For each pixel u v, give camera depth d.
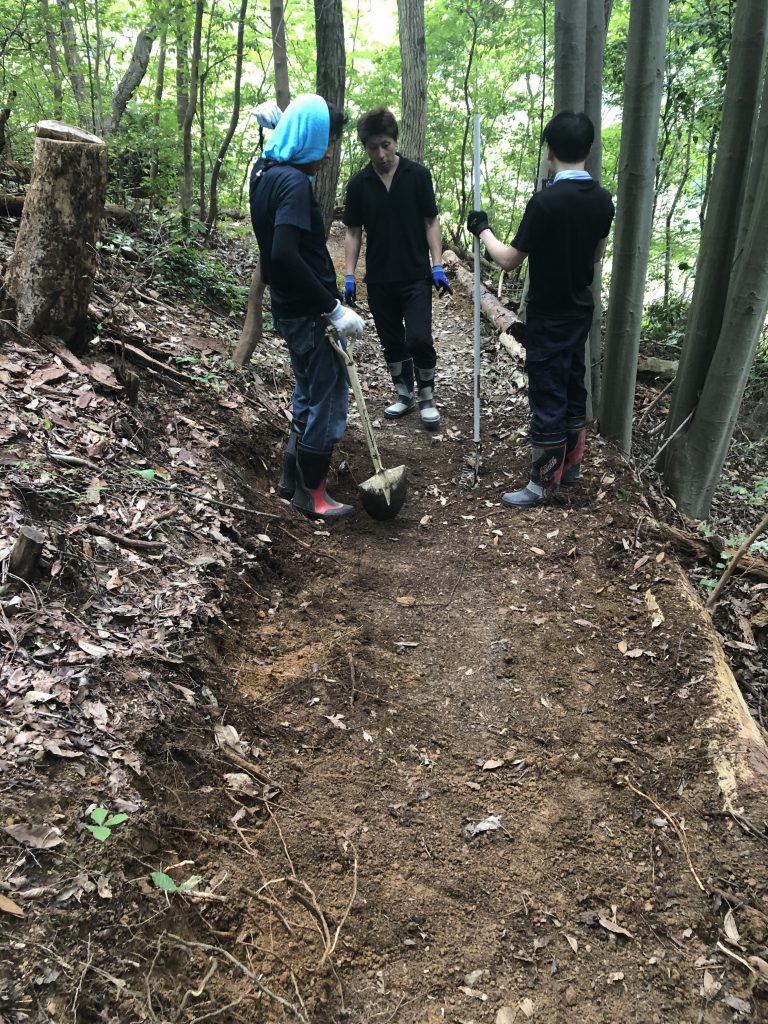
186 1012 1.64
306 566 3.53
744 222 4.47
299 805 2.29
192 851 2.02
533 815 2.39
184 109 7.95
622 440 5.18
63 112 7.66
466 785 2.48
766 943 2.00
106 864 1.76
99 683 2.23
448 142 12.55
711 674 2.86
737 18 4.21
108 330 4.24
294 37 10.67
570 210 3.58
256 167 3.39
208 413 4.15
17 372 3.44
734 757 2.50
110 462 3.27
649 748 2.63
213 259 6.87
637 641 3.12
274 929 1.92
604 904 2.11
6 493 2.73
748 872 2.17
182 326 5.08
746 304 4.31
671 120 8.52
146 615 2.62
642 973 1.94
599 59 4.66
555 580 3.56
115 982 1.59
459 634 3.22
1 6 7.29
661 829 2.33
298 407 3.86
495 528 4.01
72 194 3.52
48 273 3.62
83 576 2.61
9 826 1.74
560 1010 1.85
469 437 5.21
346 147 12.65
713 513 5.49
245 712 2.55
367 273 4.96
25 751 1.93
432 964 1.93
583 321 3.96
